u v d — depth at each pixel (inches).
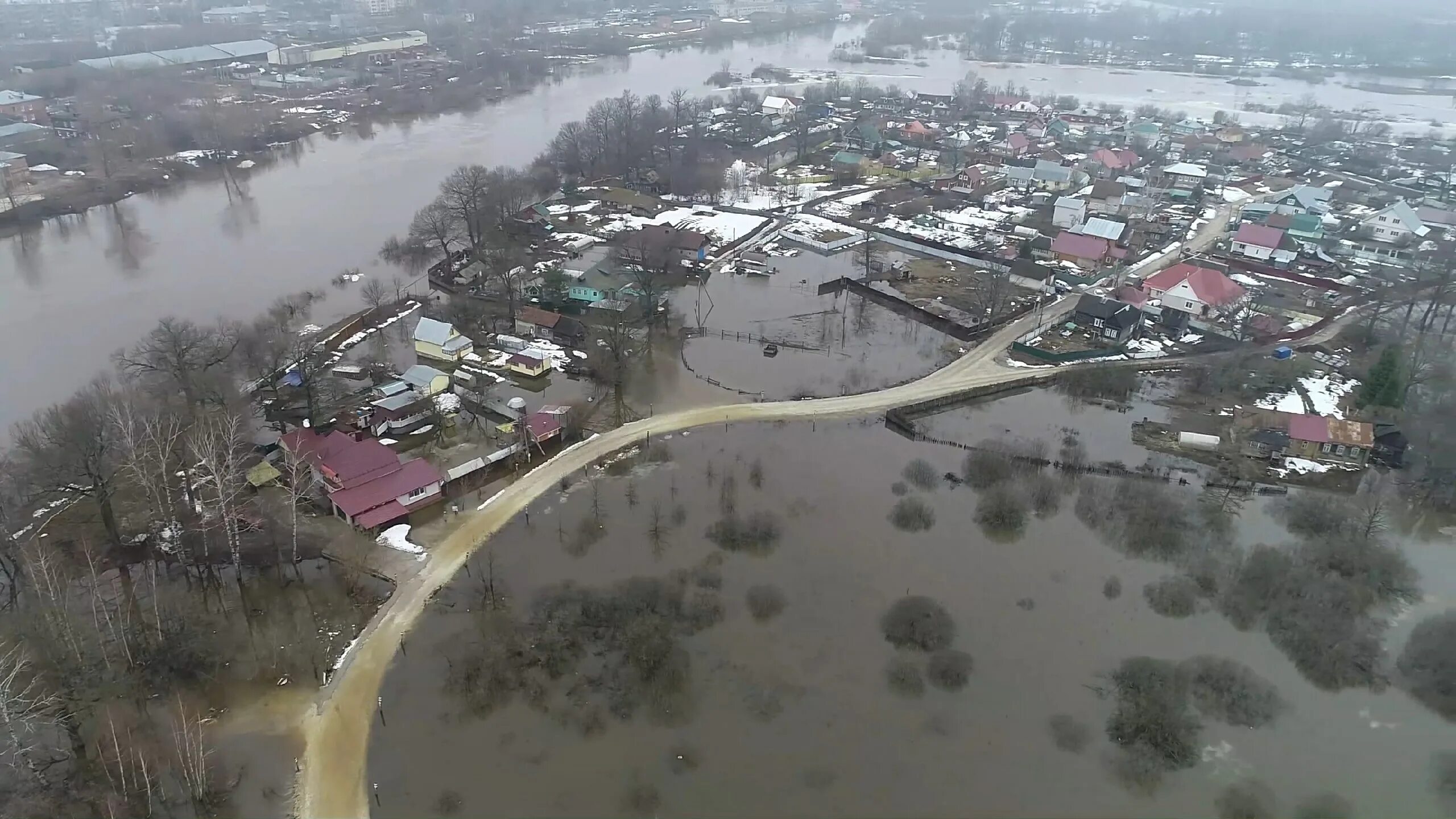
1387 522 3267.7
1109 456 3683.6
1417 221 6176.2
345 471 3245.6
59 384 4232.3
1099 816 2161.7
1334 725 2423.7
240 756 2289.6
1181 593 2881.4
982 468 3538.4
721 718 2416.3
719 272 5846.5
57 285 5477.4
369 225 6668.3
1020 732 2386.8
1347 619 2758.4
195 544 3061.0
